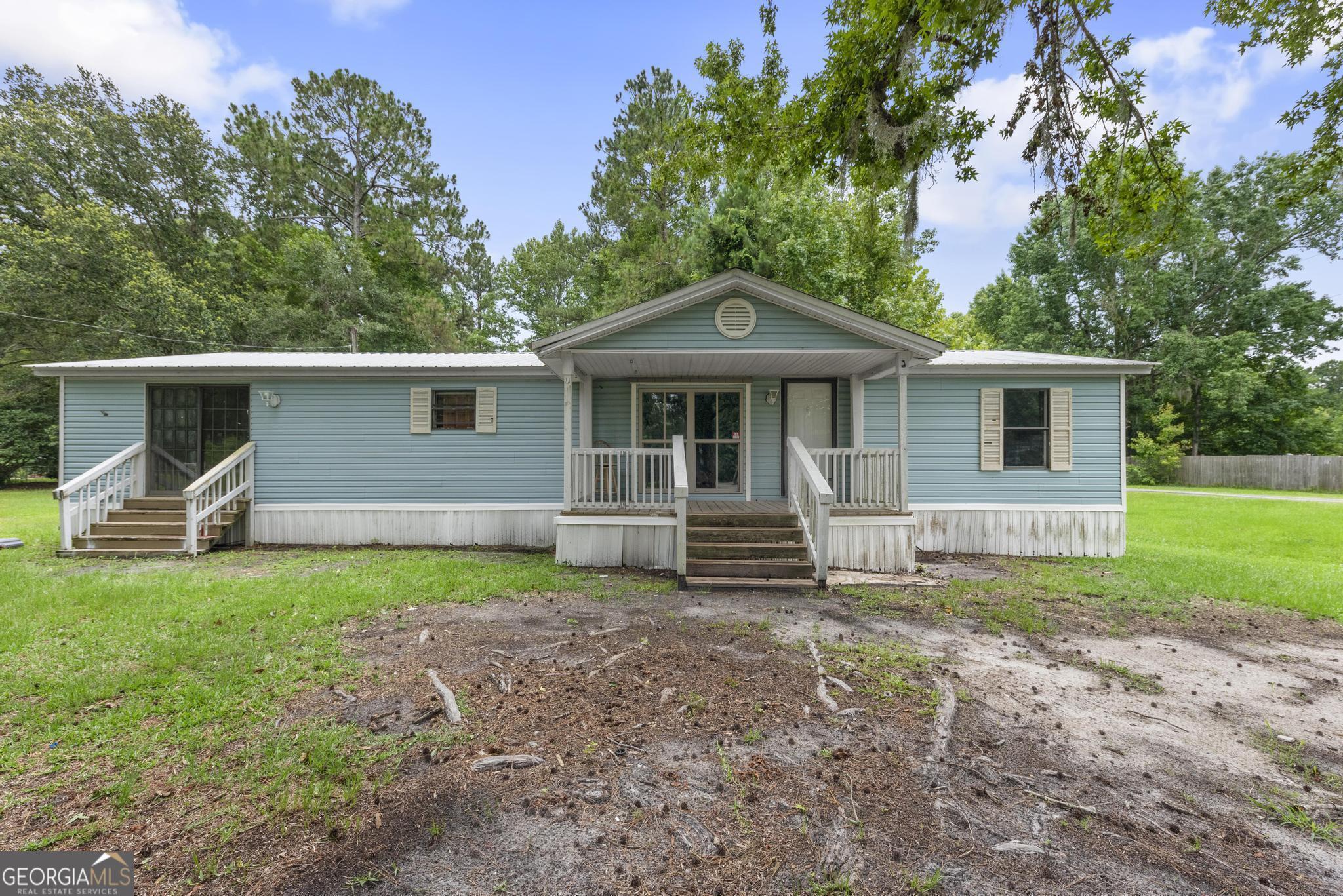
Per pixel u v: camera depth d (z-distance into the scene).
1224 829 2.67
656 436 10.66
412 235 28.77
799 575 7.39
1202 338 28.95
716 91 8.06
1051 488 10.09
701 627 5.47
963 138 6.65
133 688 3.90
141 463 10.17
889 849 2.46
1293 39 5.84
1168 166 5.95
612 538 8.41
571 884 2.25
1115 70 5.70
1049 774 3.08
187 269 24.81
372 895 2.17
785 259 19.12
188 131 26.88
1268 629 5.71
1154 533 12.94
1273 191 28.41
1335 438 30.11
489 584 6.93
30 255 20.03
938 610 6.27
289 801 2.71
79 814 2.60
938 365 9.82
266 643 4.74
